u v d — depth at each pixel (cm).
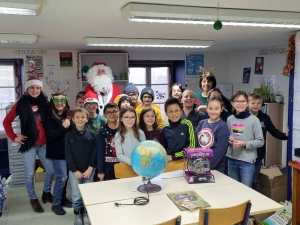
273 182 326
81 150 286
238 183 214
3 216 325
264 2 211
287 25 255
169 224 148
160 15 209
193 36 357
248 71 548
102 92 429
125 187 210
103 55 516
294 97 324
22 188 412
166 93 592
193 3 209
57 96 317
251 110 307
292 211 279
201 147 236
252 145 259
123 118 246
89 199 190
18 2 176
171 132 257
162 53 553
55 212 328
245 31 320
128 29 300
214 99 262
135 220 162
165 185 211
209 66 586
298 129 321
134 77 565
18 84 480
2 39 314
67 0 191
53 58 486
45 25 271
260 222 246
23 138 315
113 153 269
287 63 327
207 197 189
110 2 199
